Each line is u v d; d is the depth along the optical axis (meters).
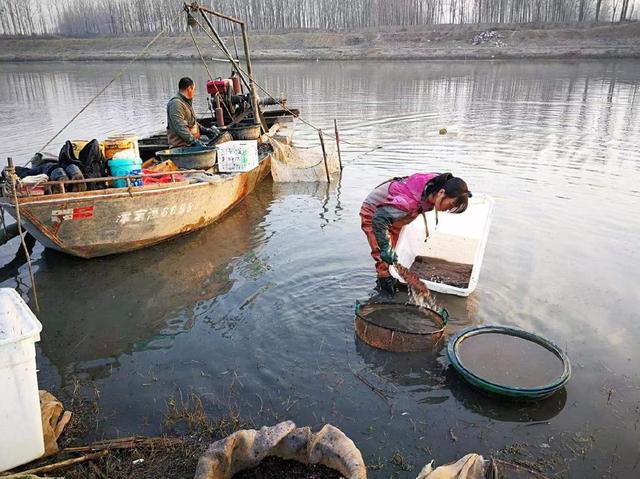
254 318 4.72
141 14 69.94
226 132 8.87
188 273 5.71
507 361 3.85
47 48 60.84
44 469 2.96
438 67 36.53
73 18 80.50
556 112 16.33
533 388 3.43
